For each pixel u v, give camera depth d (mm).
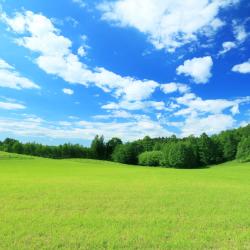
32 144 170875
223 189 28516
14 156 91125
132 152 158875
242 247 10930
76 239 11727
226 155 128125
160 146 157000
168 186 30656
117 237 12039
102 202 20031
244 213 16875
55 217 15438
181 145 122375
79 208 17953
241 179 43344
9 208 17688
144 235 12336
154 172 59219
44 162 84875
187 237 12125
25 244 11070
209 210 17656
